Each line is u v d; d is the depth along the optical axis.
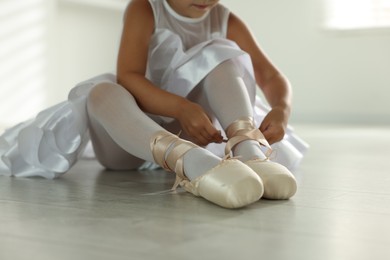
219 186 0.93
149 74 1.41
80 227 0.79
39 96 3.78
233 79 1.19
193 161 1.01
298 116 4.30
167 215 0.87
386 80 4.04
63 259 0.63
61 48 4.13
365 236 0.75
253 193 0.93
